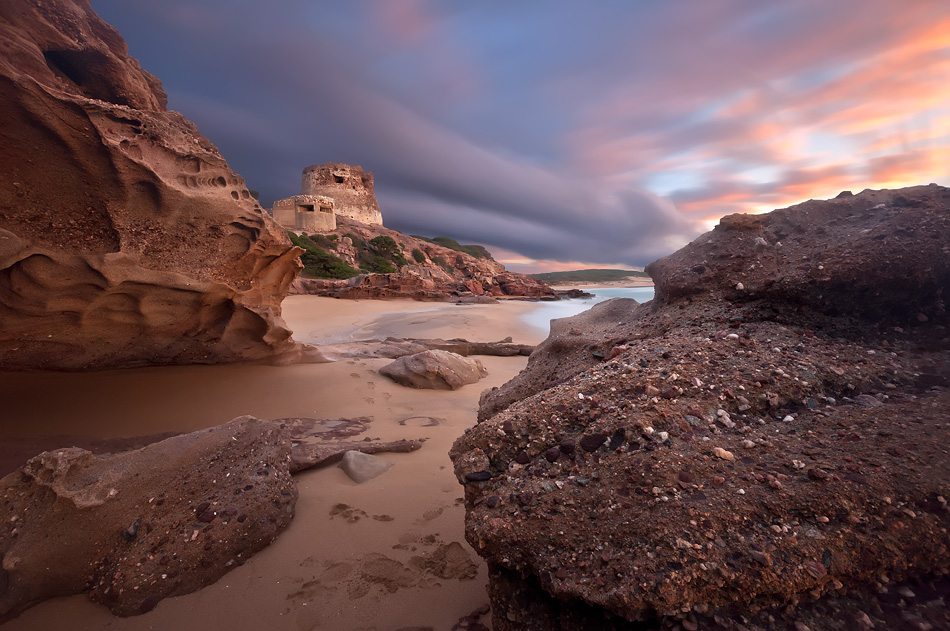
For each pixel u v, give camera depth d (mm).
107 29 7105
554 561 1680
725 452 1813
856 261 2479
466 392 7082
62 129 4574
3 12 5336
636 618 1456
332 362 8430
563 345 3488
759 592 1399
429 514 3311
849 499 1514
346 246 57344
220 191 6172
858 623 1358
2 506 2689
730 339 2529
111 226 5184
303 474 3945
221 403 5863
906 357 2236
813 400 2070
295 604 2453
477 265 78188
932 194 2678
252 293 6949
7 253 4289
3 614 2344
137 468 3025
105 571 2572
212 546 2707
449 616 2350
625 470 1840
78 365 5762
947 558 1387
